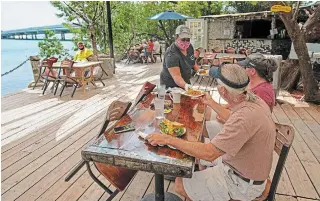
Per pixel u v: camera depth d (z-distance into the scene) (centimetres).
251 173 141
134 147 145
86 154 142
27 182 247
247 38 975
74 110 469
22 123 405
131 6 1298
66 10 1091
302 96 521
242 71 138
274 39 900
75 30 1154
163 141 142
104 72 726
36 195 228
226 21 955
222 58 656
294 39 474
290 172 255
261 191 148
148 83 252
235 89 135
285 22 472
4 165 278
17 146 324
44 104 511
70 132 367
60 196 226
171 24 1392
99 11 1070
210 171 157
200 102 227
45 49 1138
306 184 236
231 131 130
